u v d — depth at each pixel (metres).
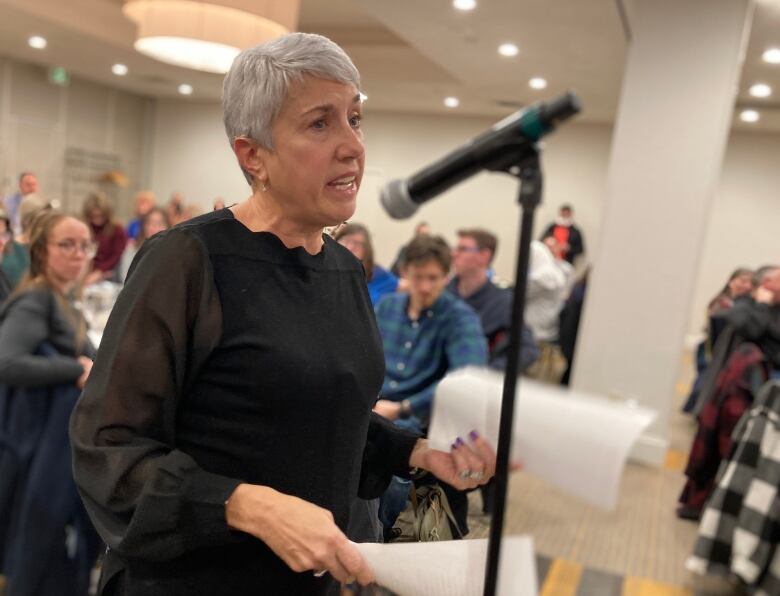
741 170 9.11
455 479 0.83
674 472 4.07
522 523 2.91
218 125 11.42
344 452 0.81
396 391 1.97
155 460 0.70
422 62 7.51
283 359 0.74
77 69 9.52
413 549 0.72
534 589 0.68
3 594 1.95
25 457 1.90
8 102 9.20
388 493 0.89
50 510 1.92
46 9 6.45
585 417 0.61
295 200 0.76
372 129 10.70
